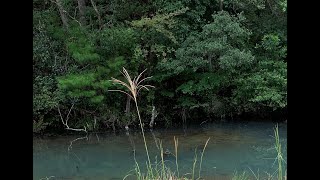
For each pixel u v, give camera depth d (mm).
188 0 12539
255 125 12141
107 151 9969
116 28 12180
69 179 7832
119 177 7758
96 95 11812
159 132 11914
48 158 9570
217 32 11906
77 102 12039
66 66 11945
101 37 12031
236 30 11750
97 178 7805
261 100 12109
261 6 12539
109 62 11672
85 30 12117
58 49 12297
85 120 12305
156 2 12688
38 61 11781
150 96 12633
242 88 12477
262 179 6918
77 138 11523
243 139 10477
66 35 12109
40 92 11531
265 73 12250
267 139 10367
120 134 11891
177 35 12602
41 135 11883
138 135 11656
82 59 11211
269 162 8195
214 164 8297
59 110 11844
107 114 12297
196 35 12500
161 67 12133
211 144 10117
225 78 12461
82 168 8578
